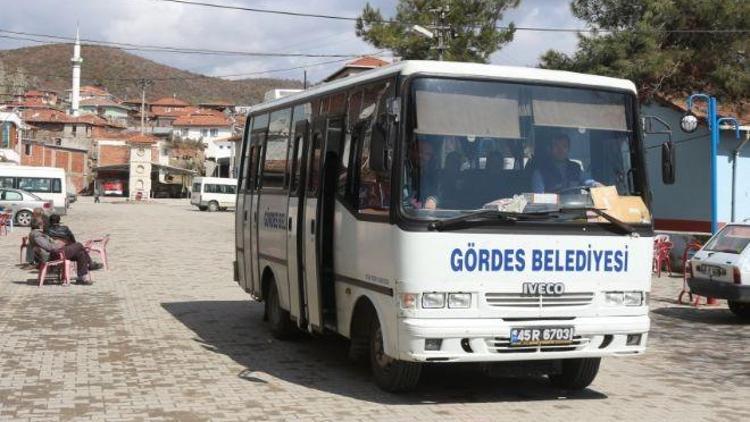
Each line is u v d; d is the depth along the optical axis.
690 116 19.73
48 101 148.12
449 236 7.33
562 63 27.66
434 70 7.66
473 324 7.32
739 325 14.09
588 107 8.03
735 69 27.94
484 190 7.55
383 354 8.14
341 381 8.79
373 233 7.90
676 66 27.77
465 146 7.59
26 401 7.64
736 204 31.06
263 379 8.84
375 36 32.06
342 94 9.16
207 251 26.42
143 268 20.61
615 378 9.49
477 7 32.22
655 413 7.76
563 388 8.72
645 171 8.13
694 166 30.83
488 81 7.77
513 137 7.73
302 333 11.16
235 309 14.10
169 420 7.07
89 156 103.94
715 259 14.62
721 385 9.23
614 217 7.86
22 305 13.88
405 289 7.32
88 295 15.38
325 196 9.19
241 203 13.05
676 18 27.58
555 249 7.61
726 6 27.02
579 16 28.78
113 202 76.12
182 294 15.95
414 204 7.38
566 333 7.57
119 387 8.30
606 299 7.80
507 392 8.48
